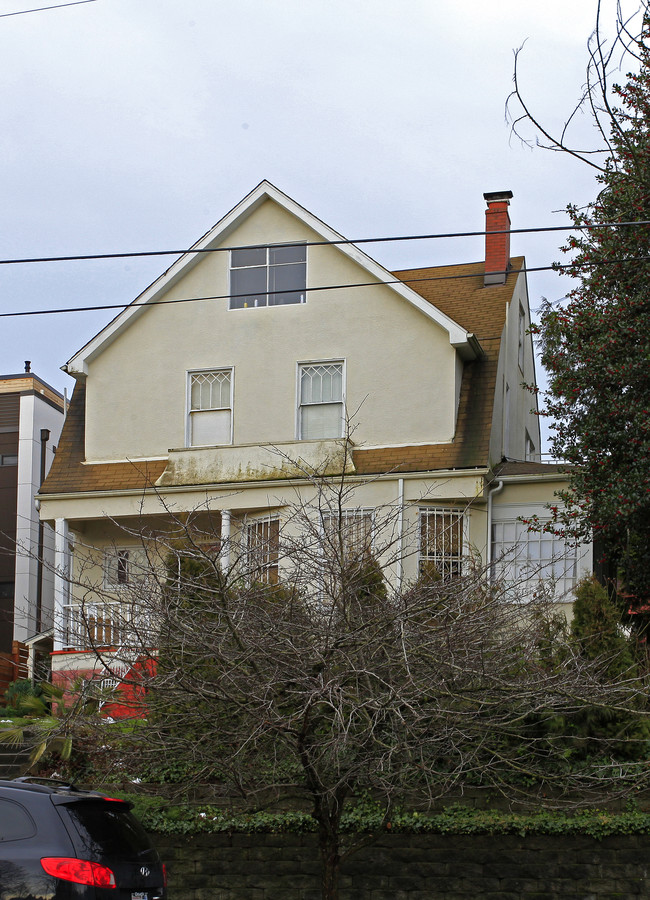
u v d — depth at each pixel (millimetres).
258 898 13172
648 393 16656
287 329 22266
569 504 17422
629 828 12586
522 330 26562
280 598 11312
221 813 13500
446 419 20969
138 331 23188
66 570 20062
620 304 16781
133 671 11039
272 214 22844
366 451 21156
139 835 9836
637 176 16453
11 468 28172
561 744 13500
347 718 10164
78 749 13258
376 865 13023
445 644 10297
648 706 13594
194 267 23125
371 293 21938
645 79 16375
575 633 14008
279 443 21391
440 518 20422
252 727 10312
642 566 16938
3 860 8875
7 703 19453
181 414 22531
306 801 13742
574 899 12516
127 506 21938
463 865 12844
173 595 11117
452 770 12703
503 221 24406
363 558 11625
